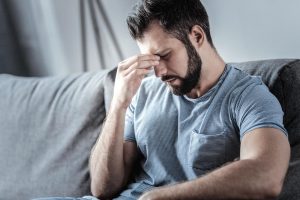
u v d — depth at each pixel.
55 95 1.61
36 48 2.25
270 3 1.54
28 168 1.57
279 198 1.02
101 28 2.06
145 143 1.26
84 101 1.52
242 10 1.61
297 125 1.15
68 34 2.17
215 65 1.17
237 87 1.13
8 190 1.58
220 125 1.13
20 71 2.27
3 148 1.63
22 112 1.64
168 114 1.24
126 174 1.33
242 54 1.65
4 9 2.19
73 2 2.11
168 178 1.21
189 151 1.17
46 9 2.20
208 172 1.07
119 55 2.02
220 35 1.69
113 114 1.29
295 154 1.10
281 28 1.54
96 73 1.59
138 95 1.34
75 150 1.49
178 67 1.13
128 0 1.91
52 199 1.27
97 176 1.32
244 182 0.93
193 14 1.14
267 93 1.11
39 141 1.57
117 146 1.28
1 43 2.21
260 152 0.97
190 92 1.19
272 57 1.59
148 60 1.14
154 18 1.11
